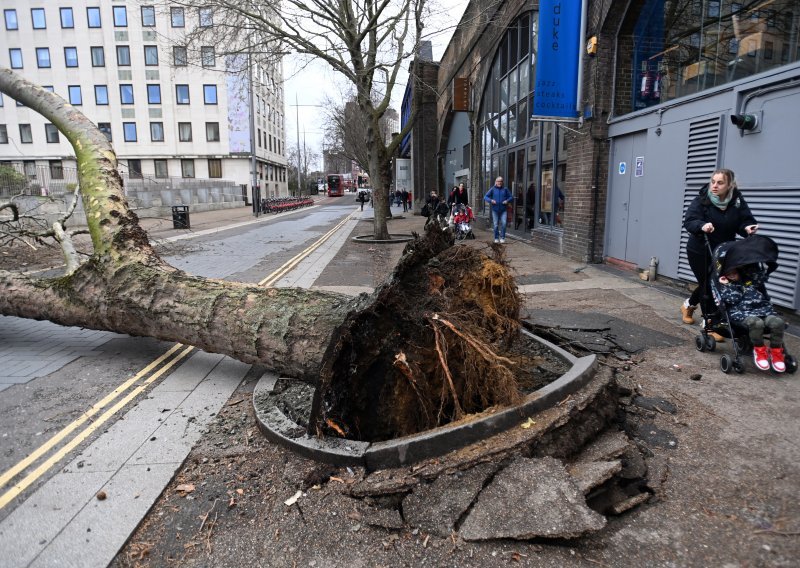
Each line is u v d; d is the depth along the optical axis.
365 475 3.00
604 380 3.55
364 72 13.67
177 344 5.89
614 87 9.37
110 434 3.71
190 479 3.16
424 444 2.96
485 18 16.45
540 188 13.16
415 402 3.42
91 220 5.29
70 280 5.20
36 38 45.56
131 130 47.22
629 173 9.12
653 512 2.71
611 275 8.86
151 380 4.77
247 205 48.22
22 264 11.20
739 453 3.20
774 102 6.03
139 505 2.87
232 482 3.11
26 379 4.79
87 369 5.08
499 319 3.63
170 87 46.66
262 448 3.46
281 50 13.76
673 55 8.23
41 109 6.71
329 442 3.21
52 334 6.36
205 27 13.51
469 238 14.71
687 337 5.48
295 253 13.46
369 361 3.35
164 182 39.09
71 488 3.03
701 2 7.50
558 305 6.96
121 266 4.99
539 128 13.05
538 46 9.57
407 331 3.42
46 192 22.62
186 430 3.76
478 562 2.38
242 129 48.50
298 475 3.09
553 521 2.45
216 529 2.71
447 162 27.69
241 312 4.25
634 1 8.57
